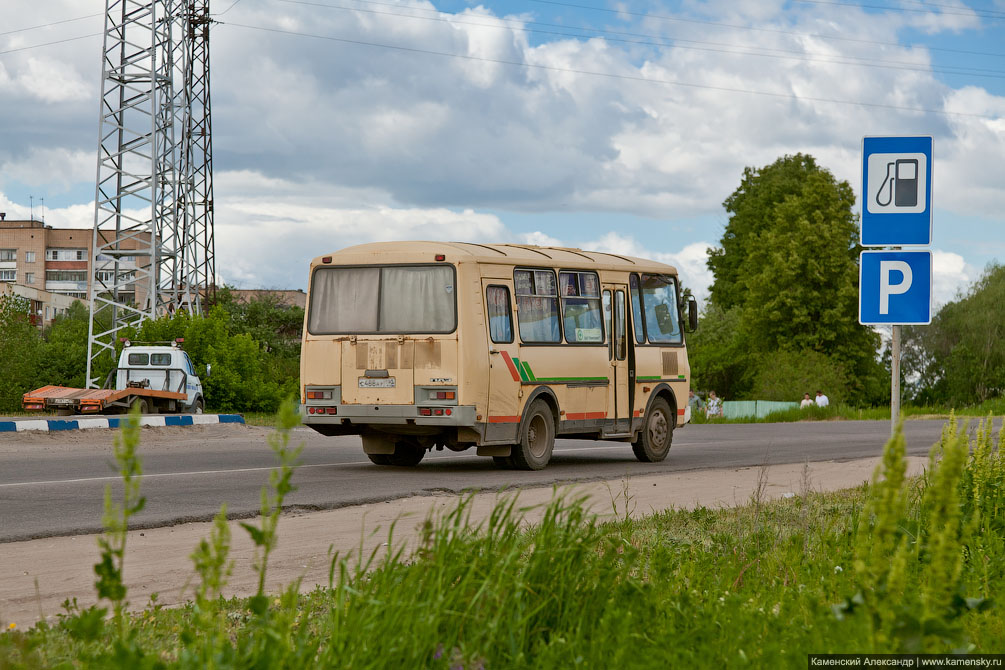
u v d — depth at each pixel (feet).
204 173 216.13
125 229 152.46
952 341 289.94
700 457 67.56
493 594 15.75
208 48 215.72
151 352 122.42
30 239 490.08
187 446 71.00
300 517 36.47
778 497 40.88
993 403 184.34
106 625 18.04
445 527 17.72
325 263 55.01
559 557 17.46
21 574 26.00
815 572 20.36
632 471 55.01
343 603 15.74
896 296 31.86
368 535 32.37
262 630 13.84
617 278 61.72
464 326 51.90
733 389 233.76
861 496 39.60
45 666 15.35
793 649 14.02
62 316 375.04
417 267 53.06
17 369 140.05
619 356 61.21
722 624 16.05
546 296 56.59
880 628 13.21
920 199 31.89
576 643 15.19
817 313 222.69
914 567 17.72
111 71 151.02
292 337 235.81
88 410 111.65
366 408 53.31
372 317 53.67
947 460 14.82
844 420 159.84
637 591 17.29
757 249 232.94
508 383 53.47
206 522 34.96
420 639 14.61
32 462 56.75
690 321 67.31
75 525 33.37
